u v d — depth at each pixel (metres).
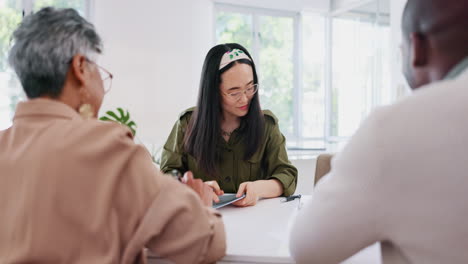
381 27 4.04
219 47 1.63
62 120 0.70
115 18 3.87
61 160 0.65
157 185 0.70
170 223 0.71
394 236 0.54
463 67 0.55
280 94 4.79
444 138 0.49
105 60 3.84
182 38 4.13
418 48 0.60
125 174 0.69
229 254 0.84
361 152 0.55
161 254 0.73
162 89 4.07
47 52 0.70
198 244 0.71
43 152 0.65
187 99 4.18
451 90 0.51
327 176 0.65
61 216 0.63
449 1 0.55
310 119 4.89
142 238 0.67
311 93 4.89
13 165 0.66
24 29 0.71
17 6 3.60
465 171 0.48
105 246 0.65
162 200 0.69
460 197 0.48
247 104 1.64
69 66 0.72
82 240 0.64
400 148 0.51
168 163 1.72
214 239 0.76
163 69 4.06
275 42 4.75
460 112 0.49
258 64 4.68
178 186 0.73
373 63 4.13
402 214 0.52
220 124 1.68
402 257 0.57
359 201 0.55
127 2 3.91
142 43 3.98
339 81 4.68
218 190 1.40
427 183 0.50
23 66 0.71
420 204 0.51
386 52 3.96
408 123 0.52
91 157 0.66
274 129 1.76
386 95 3.94
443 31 0.56
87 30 0.75
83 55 0.74
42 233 0.62
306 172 3.35
